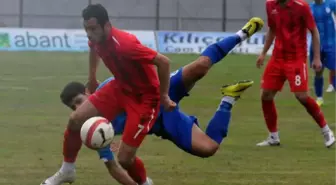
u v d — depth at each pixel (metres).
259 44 72.88
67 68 51.59
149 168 18.91
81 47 71.06
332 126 27.34
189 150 15.41
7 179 17.17
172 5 93.19
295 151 21.94
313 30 22.25
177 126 15.30
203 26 93.12
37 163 19.25
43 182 15.58
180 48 72.56
